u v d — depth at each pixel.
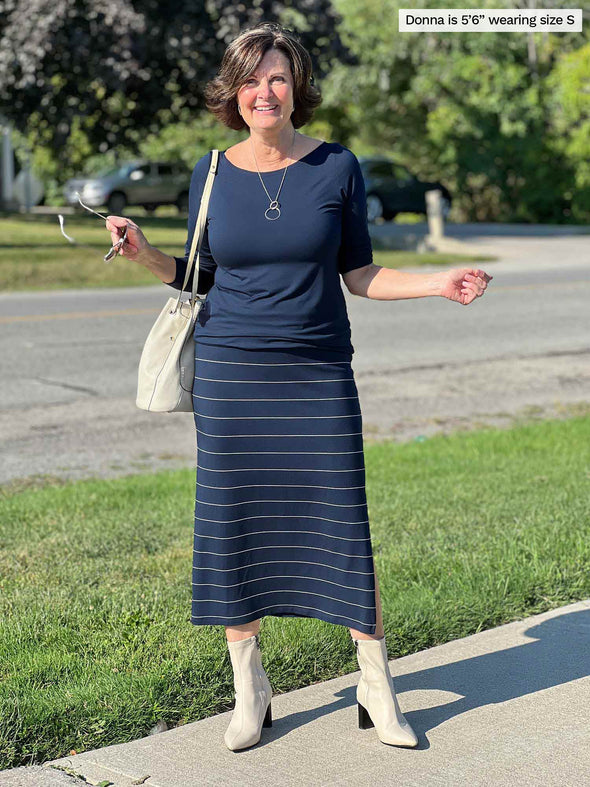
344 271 3.48
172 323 3.42
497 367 10.81
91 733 3.37
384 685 3.37
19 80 23.03
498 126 34.97
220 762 3.23
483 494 5.99
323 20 23.48
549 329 13.30
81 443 7.71
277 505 3.38
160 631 4.03
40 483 6.62
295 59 3.27
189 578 4.66
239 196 3.29
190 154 41.59
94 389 9.55
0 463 7.11
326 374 3.33
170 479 6.53
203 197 3.35
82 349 11.52
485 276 3.33
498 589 4.48
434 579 4.62
